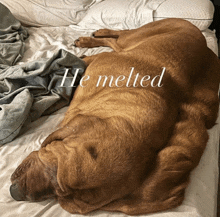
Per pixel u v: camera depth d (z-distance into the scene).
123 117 1.10
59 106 1.65
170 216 0.99
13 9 2.86
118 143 1.02
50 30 2.81
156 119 1.11
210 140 1.36
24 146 1.36
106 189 1.00
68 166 1.00
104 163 0.99
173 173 1.04
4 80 1.63
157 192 1.02
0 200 1.08
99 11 2.74
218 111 1.51
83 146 1.02
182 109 1.30
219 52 3.27
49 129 1.48
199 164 1.22
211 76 1.58
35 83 1.66
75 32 2.76
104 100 1.27
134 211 1.01
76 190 1.01
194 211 1.01
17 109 1.39
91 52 2.24
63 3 2.89
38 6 2.84
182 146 1.12
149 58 1.42
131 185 1.01
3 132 1.34
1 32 2.38
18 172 1.12
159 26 1.99
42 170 1.07
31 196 1.06
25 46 2.37
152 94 1.20
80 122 1.13
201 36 1.72
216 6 3.04
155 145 1.08
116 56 1.52
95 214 1.03
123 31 2.39
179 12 2.54
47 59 1.74
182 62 1.43
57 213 1.04
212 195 1.12
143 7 2.62
